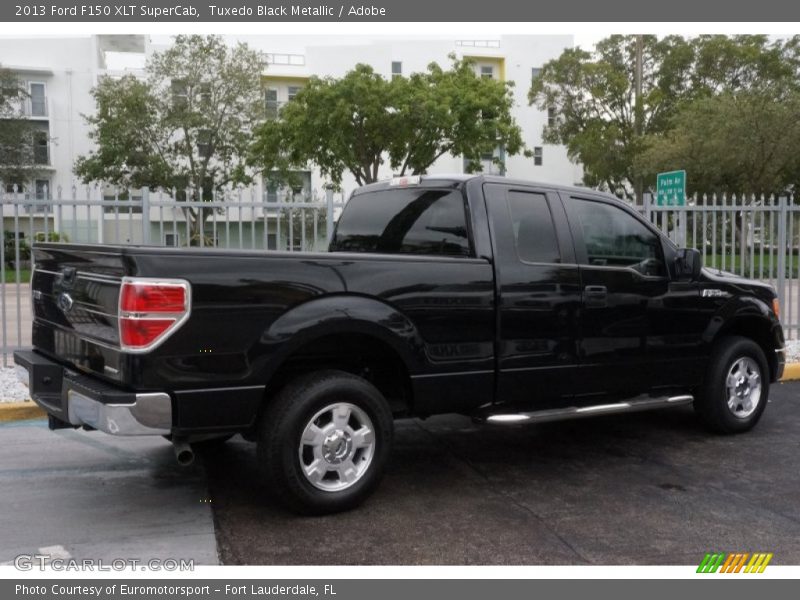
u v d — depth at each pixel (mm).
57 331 4832
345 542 4172
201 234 9414
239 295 4145
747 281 6574
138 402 3910
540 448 6148
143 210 9188
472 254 5039
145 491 5020
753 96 28078
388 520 4504
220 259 4109
